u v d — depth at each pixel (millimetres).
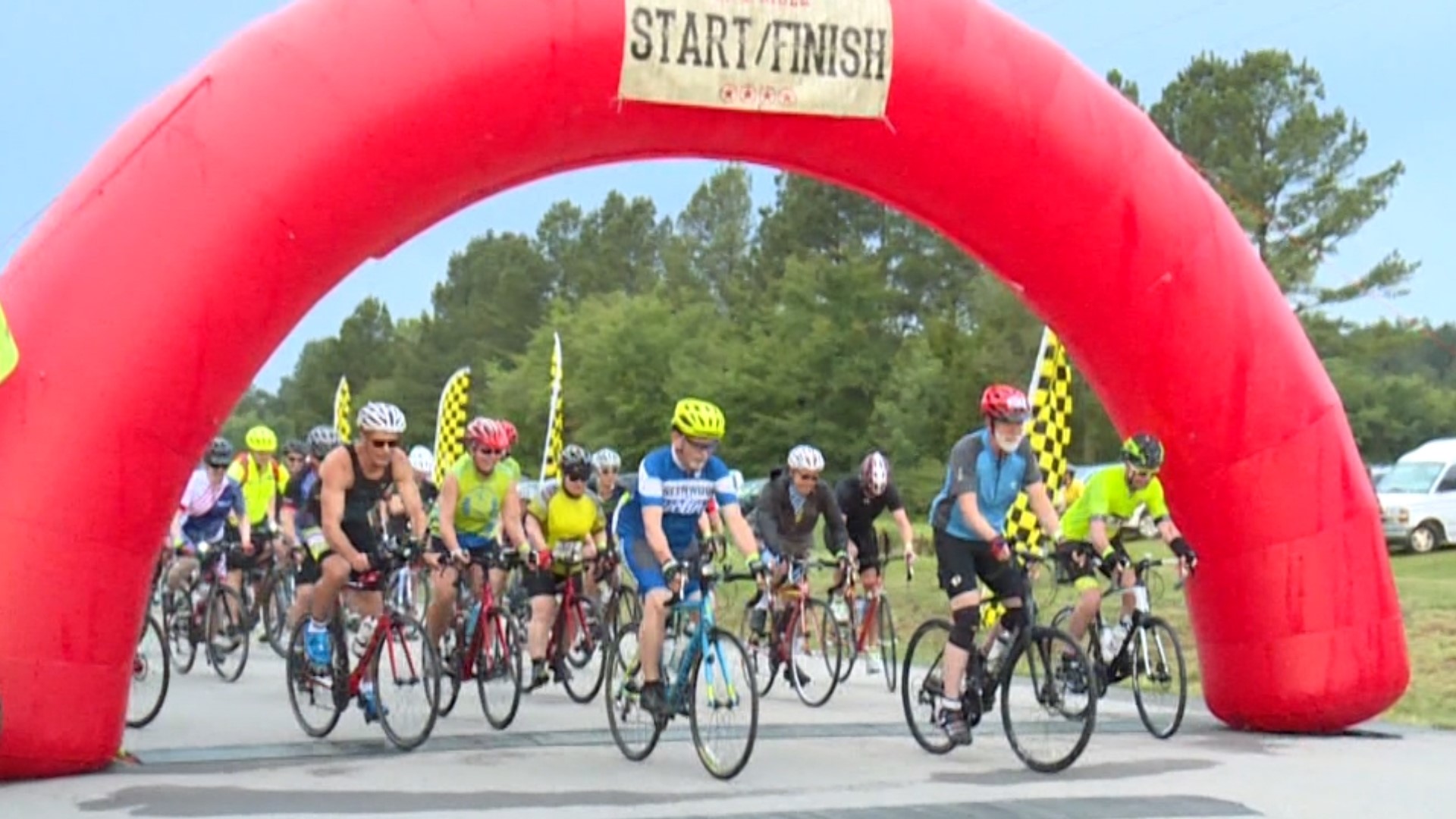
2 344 6777
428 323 79875
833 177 8672
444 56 7449
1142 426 8898
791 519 10555
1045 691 7312
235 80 7254
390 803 6422
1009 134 8305
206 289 7086
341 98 7301
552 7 7621
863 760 7727
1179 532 8930
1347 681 8555
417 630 7945
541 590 9906
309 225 7312
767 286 54719
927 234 52250
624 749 7742
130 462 7023
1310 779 7102
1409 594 15906
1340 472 8742
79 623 6973
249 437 13539
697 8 7848
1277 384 8664
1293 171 39906
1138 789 6793
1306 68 41062
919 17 8188
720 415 7359
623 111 7875
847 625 10523
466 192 7879
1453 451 24016
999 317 42812
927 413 43188
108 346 6969
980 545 7602
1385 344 40562
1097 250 8531
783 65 7996
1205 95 41156
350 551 7785
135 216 7059
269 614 13250
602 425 52125
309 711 8477
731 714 7023
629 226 78875
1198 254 8602
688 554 7656
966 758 7801
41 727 6906
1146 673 8594
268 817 6090
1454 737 8734
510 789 6816
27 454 6879
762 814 6168
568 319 58781
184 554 11812
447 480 9219
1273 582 8609
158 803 6398
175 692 10859
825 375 47250
